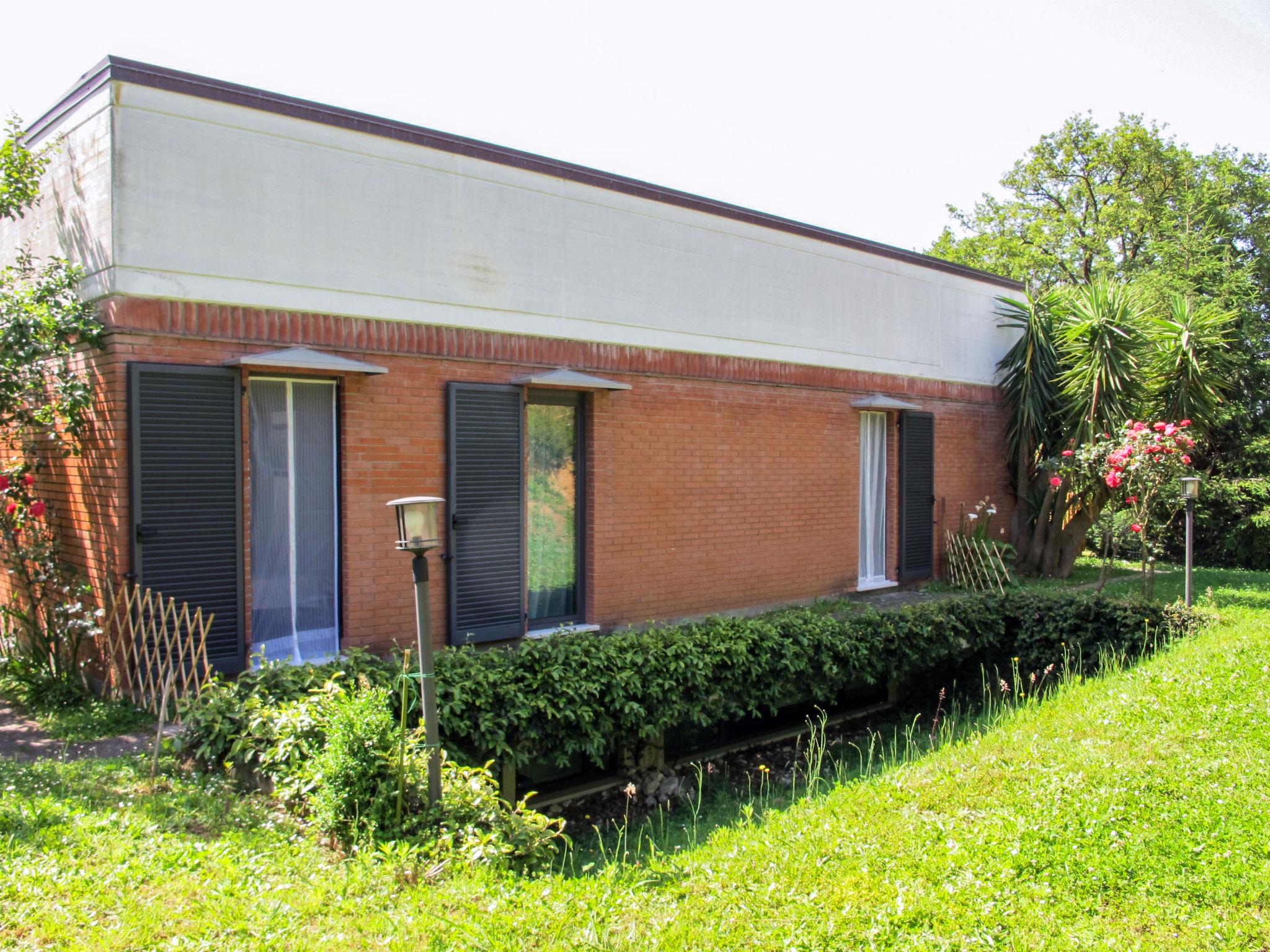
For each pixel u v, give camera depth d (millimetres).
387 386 7281
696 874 3963
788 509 10828
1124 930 3449
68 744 5445
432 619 7559
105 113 6020
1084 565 16984
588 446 8820
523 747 6441
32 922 3088
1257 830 4211
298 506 6938
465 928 3223
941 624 9773
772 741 9242
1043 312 13938
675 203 9508
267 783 4781
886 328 12242
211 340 6355
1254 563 20672
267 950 3016
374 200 7188
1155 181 24703
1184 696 6543
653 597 9328
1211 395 13375
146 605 5984
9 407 6547
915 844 4176
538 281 8297
